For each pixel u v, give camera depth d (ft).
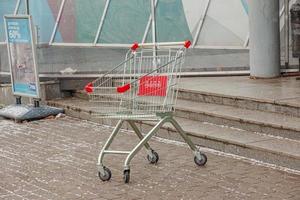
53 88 37.11
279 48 34.88
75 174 24.52
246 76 36.22
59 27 37.68
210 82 34.22
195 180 23.22
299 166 23.39
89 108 33.71
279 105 27.71
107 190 22.67
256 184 22.48
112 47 37.78
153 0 37.42
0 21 39.47
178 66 24.50
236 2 36.94
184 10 37.68
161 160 25.63
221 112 28.66
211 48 37.14
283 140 25.43
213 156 25.73
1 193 22.86
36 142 29.50
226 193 21.85
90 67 37.52
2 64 39.09
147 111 23.63
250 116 27.58
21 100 37.50
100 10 38.01
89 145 28.50
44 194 22.57
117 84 28.48
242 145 25.31
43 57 37.19
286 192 21.62
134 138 29.30
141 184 23.11
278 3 34.58
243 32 36.96
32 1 37.45
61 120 34.01
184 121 29.48
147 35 37.96
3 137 30.76
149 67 26.76
